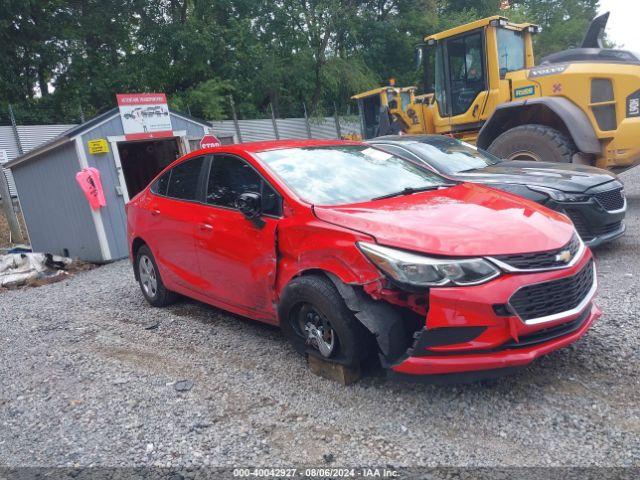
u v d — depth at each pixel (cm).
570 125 862
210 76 2444
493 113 955
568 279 336
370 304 341
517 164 732
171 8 2475
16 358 517
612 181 646
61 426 376
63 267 1086
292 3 2581
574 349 402
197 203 516
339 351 372
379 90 1773
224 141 1808
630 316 449
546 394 346
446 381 326
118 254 1120
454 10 3447
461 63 1064
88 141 1077
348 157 486
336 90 2645
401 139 818
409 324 349
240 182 464
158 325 564
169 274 572
